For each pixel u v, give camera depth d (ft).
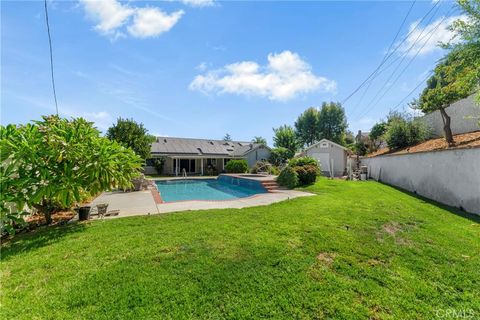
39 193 15.44
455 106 37.09
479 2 17.79
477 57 18.58
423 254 12.10
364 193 32.09
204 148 94.48
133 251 12.34
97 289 8.93
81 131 18.11
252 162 92.17
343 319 7.57
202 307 8.02
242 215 19.60
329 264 11.03
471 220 19.07
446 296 8.75
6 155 14.99
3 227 14.96
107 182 18.44
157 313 7.70
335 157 70.44
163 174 84.69
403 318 7.64
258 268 10.56
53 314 7.62
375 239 13.98
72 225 17.51
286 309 7.96
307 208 22.04
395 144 47.01
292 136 104.88
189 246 12.93
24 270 10.41
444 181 26.66
